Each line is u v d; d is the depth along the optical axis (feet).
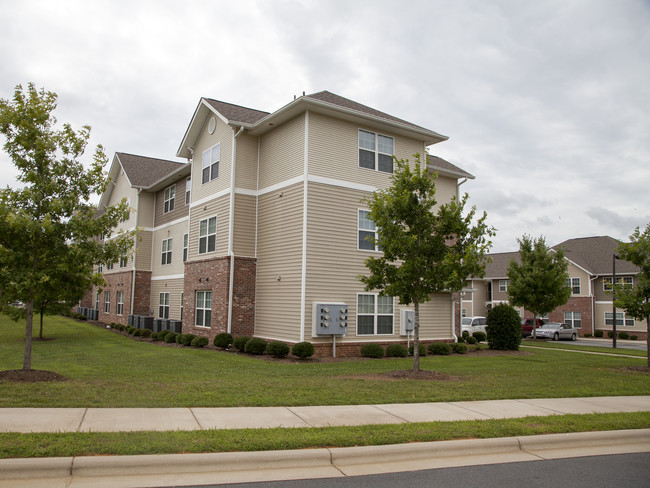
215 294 66.54
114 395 29.30
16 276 33.60
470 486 18.79
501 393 34.99
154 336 76.74
